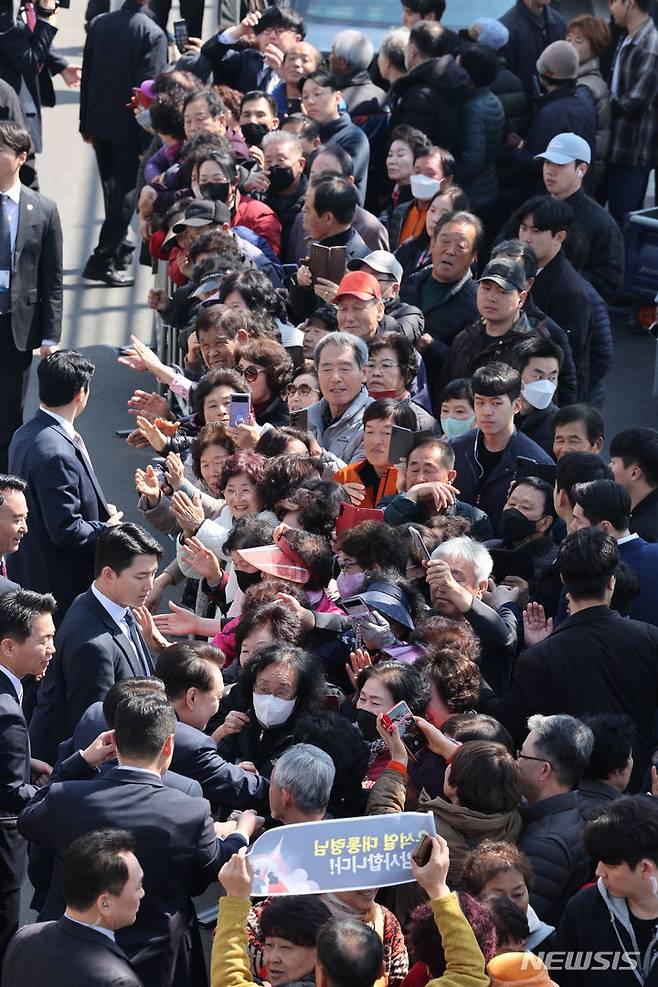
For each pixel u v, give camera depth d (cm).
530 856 694
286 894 592
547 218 1295
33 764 869
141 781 695
